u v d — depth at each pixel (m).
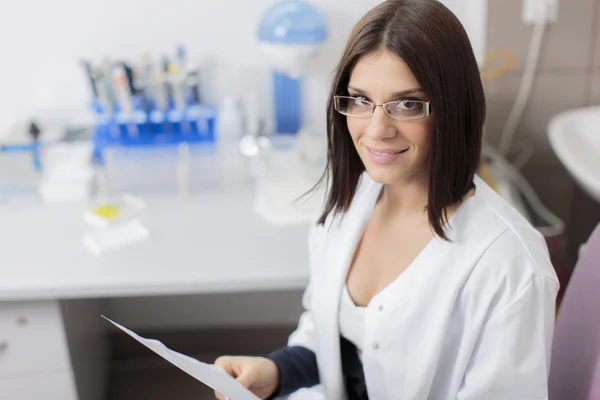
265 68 1.85
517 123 1.88
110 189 1.66
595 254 0.96
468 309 0.87
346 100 0.85
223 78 1.86
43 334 1.38
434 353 0.89
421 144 0.82
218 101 1.88
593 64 1.79
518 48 1.78
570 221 2.01
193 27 1.79
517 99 1.84
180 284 1.28
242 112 1.72
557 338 1.03
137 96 1.66
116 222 1.51
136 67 1.67
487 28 1.76
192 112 1.67
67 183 1.63
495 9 1.74
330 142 0.96
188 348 2.18
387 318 0.91
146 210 1.58
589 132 1.73
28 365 1.41
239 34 1.80
